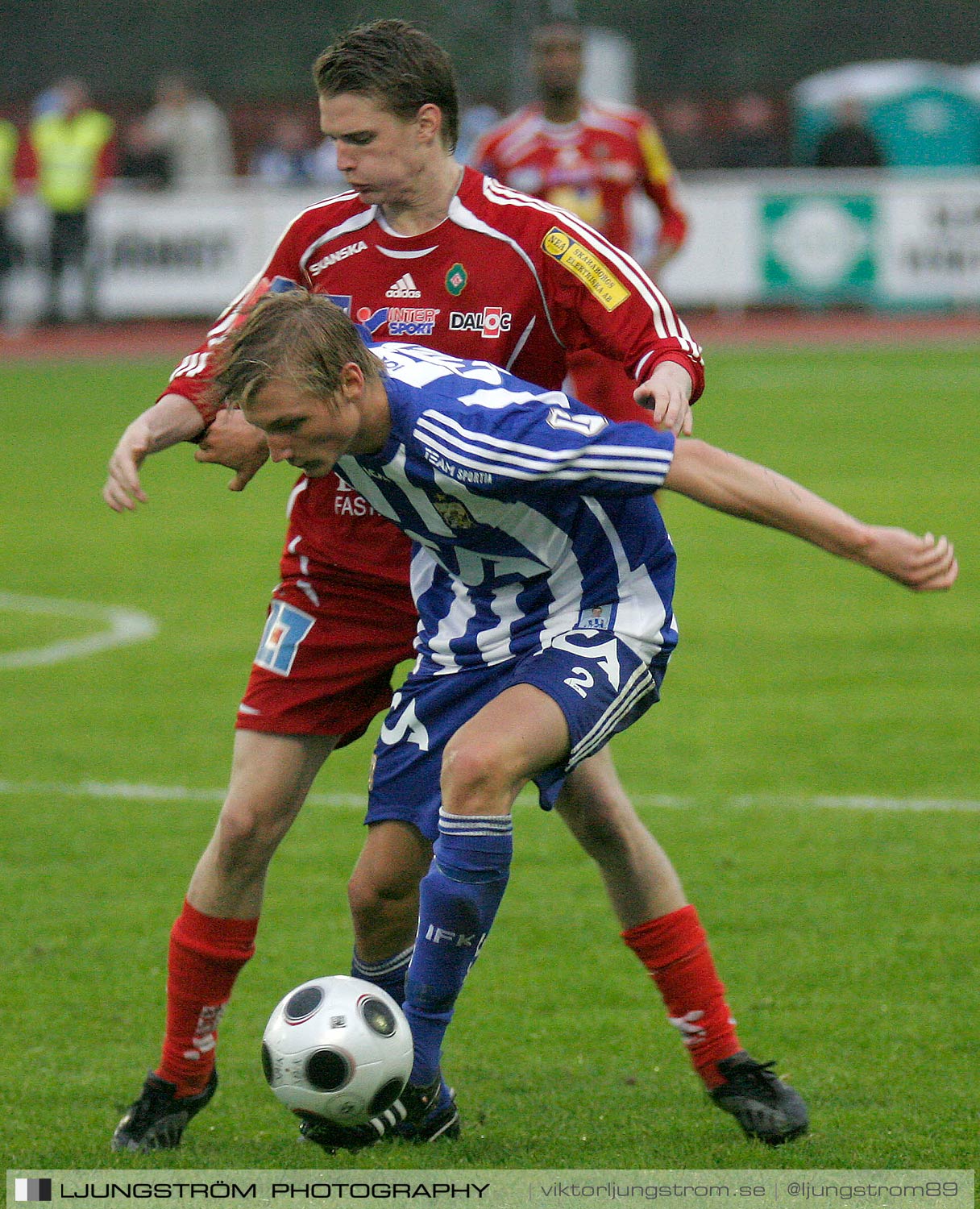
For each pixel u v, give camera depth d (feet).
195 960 44.37
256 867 44.60
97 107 352.08
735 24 477.77
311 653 45.39
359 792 78.74
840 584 123.03
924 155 315.78
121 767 81.35
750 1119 44.06
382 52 44.01
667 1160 42.96
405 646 45.68
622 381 91.35
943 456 173.68
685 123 346.54
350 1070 39.88
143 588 123.65
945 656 101.45
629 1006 54.54
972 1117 45.24
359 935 45.42
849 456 174.09
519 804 77.00
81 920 62.13
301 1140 45.06
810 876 65.51
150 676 98.63
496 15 436.76
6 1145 44.65
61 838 71.15
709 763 80.84
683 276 277.85
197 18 472.85
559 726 39.63
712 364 259.19
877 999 54.13
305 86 465.47
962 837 69.97
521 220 45.44
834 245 278.46
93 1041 52.03
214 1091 46.03
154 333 297.53
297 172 313.53
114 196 275.59
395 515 41.52
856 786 77.10
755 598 118.42
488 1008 54.34
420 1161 43.24
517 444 38.60
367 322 46.60
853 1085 47.73
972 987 54.90
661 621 41.83
